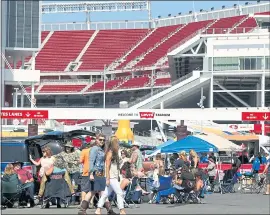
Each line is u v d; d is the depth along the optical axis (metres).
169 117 43.41
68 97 122.25
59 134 27.41
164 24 134.00
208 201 26.53
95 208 22.19
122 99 116.25
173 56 90.62
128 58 125.75
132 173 24.97
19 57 85.69
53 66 126.75
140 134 77.38
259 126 60.31
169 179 25.81
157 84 108.38
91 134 28.53
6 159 26.64
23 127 58.00
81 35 136.50
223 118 43.69
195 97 91.81
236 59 87.62
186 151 34.09
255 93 93.44
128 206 23.05
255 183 35.62
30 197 23.41
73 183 23.95
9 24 81.06
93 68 125.12
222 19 122.19
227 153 50.66
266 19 108.19
